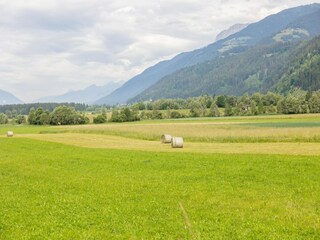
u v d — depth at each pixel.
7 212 20.61
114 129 101.38
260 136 62.41
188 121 147.38
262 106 185.62
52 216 19.62
